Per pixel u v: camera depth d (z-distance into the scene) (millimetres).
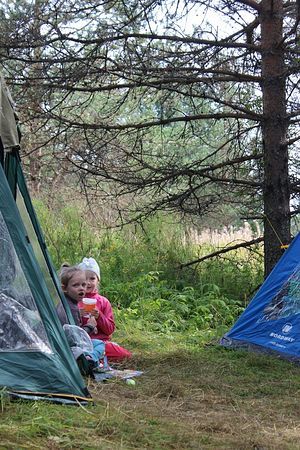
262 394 6438
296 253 8305
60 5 10672
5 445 4047
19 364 5188
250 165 11281
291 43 10695
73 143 11023
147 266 12477
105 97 11836
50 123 11141
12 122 6781
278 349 7762
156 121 10867
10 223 5555
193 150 12320
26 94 10656
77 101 11898
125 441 4508
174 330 9680
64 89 10664
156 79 10859
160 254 13211
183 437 4723
